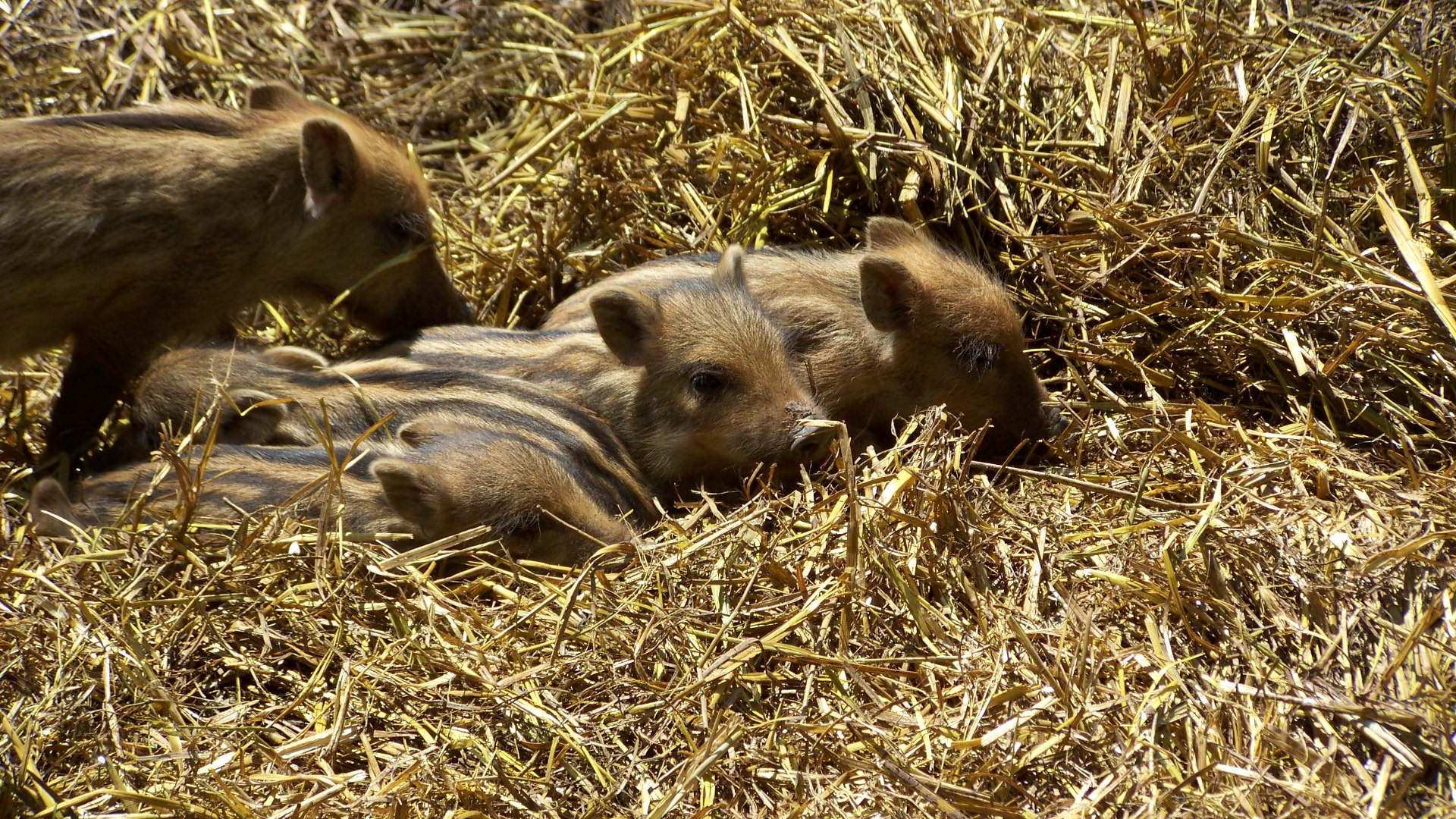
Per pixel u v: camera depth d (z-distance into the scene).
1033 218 13.73
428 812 8.70
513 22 18.41
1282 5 15.30
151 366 12.84
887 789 8.59
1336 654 9.40
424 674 9.77
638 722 9.35
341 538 10.67
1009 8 15.13
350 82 17.66
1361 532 10.51
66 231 12.07
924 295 12.61
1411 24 14.46
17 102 16.22
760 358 12.43
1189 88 14.21
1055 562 10.49
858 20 14.74
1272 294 12.68
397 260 13.62
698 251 14.31
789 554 10.60
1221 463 11.52
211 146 12.80
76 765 9.05
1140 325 13.16
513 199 15.44
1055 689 9.14
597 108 14.87
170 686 9.65
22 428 12.68
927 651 9.82
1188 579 9.98
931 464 11.30
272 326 14.84
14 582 10.20
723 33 14.81
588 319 13.55
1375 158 13.27
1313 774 8.49
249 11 17.80
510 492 11.24
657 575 10.54
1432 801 8.32
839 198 14.40
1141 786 8.49
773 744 9.07
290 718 9.57
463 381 12.62
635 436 12.93
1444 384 11.97
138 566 10.38
